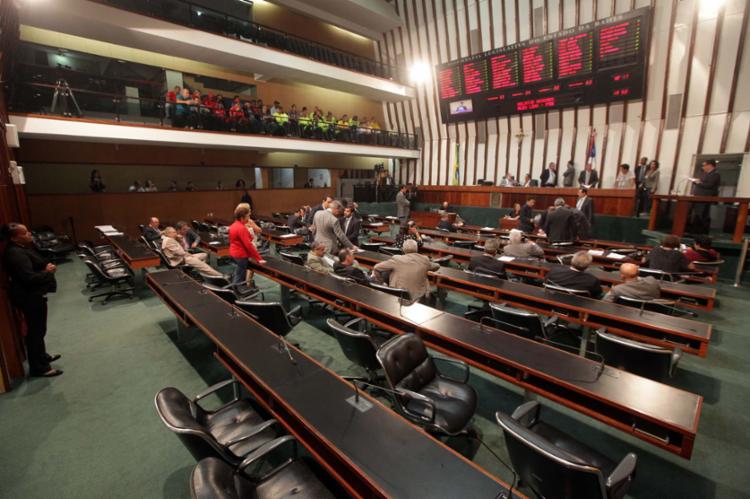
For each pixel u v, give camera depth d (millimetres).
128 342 4043
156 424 2715
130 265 5516
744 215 6227
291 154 14828
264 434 2039
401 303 3275
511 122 12773
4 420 2736
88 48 10281
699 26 8750
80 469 2281
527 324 3037
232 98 12633
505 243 7289
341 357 3662
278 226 9453
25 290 3148
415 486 1355
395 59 15242
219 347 2555
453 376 3373
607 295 3811
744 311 5066
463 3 12352
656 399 1891
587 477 1292
